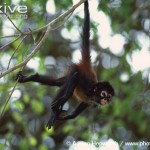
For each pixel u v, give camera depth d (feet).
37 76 40.86
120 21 63.41
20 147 55.77
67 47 65.92
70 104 60.80
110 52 60.95
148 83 58.80
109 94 40.68
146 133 66.69
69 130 57.72
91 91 40.55
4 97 49.29
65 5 50.52
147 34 62.69
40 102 57.16
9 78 48.26
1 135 61.46
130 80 61.05
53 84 40.78
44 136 54.65
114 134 56.95
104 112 57.47
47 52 64.75
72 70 40.50
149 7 62.39
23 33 35.73
